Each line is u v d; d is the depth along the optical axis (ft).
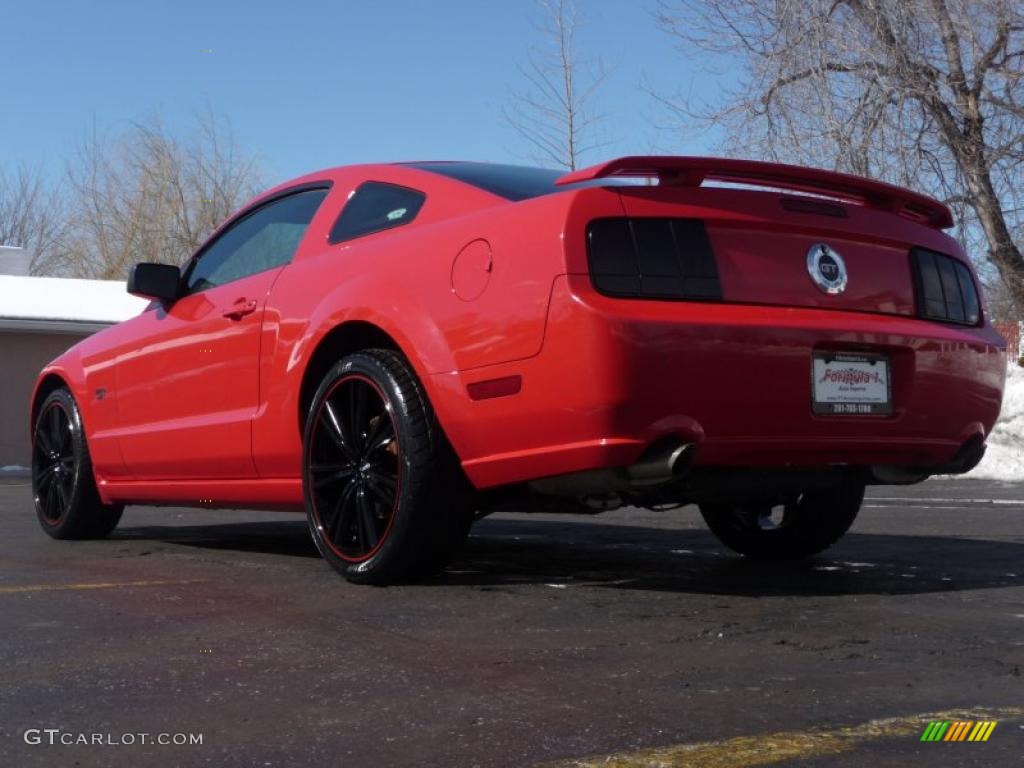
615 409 10.53
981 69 50.44
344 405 12.99
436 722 7.30
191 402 15.67
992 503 26.30
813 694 7.97
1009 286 50.29
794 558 15.49
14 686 8.20
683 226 11.16
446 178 13.19
